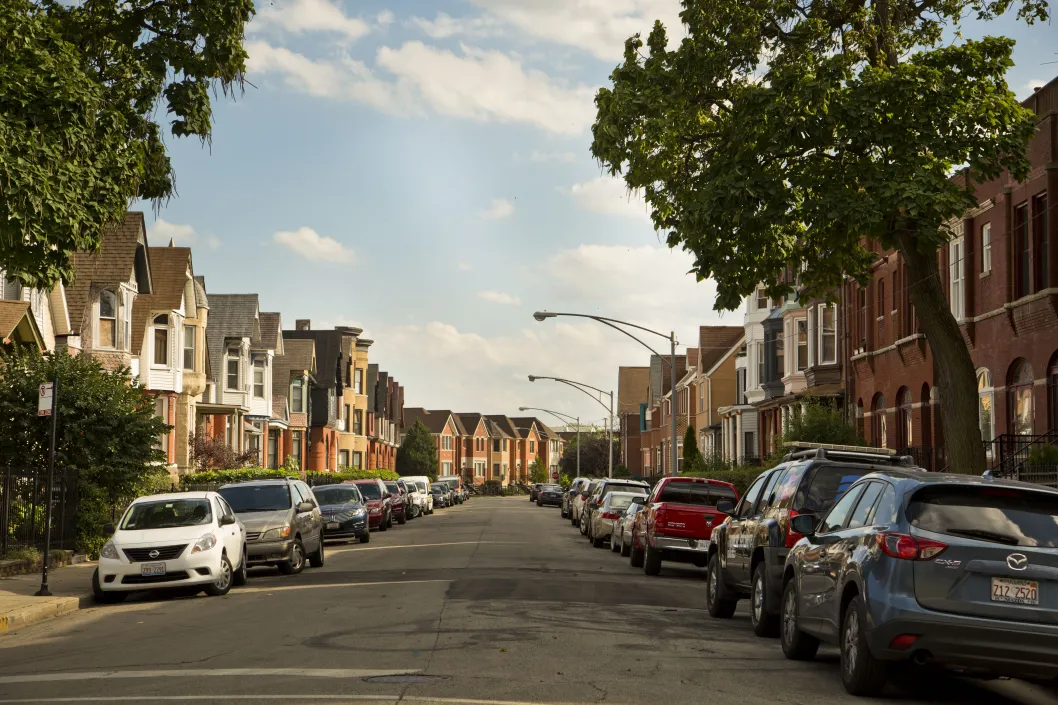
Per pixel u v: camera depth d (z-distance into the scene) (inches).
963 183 1173.1
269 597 703.1
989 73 780.6
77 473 974.4
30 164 559.2
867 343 1485.0
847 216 755.4
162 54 757.3
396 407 4768.7
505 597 666.2
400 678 384.8
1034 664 340.8
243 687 371.2
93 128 616.1
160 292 1862.7
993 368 1110.4
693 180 882.8
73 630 559.8
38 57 595.2
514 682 378.9
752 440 2459.4
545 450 7278.5
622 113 889.5
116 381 1040.2
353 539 1478.8
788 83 787.4
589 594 704.4
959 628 342.0
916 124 765.3
